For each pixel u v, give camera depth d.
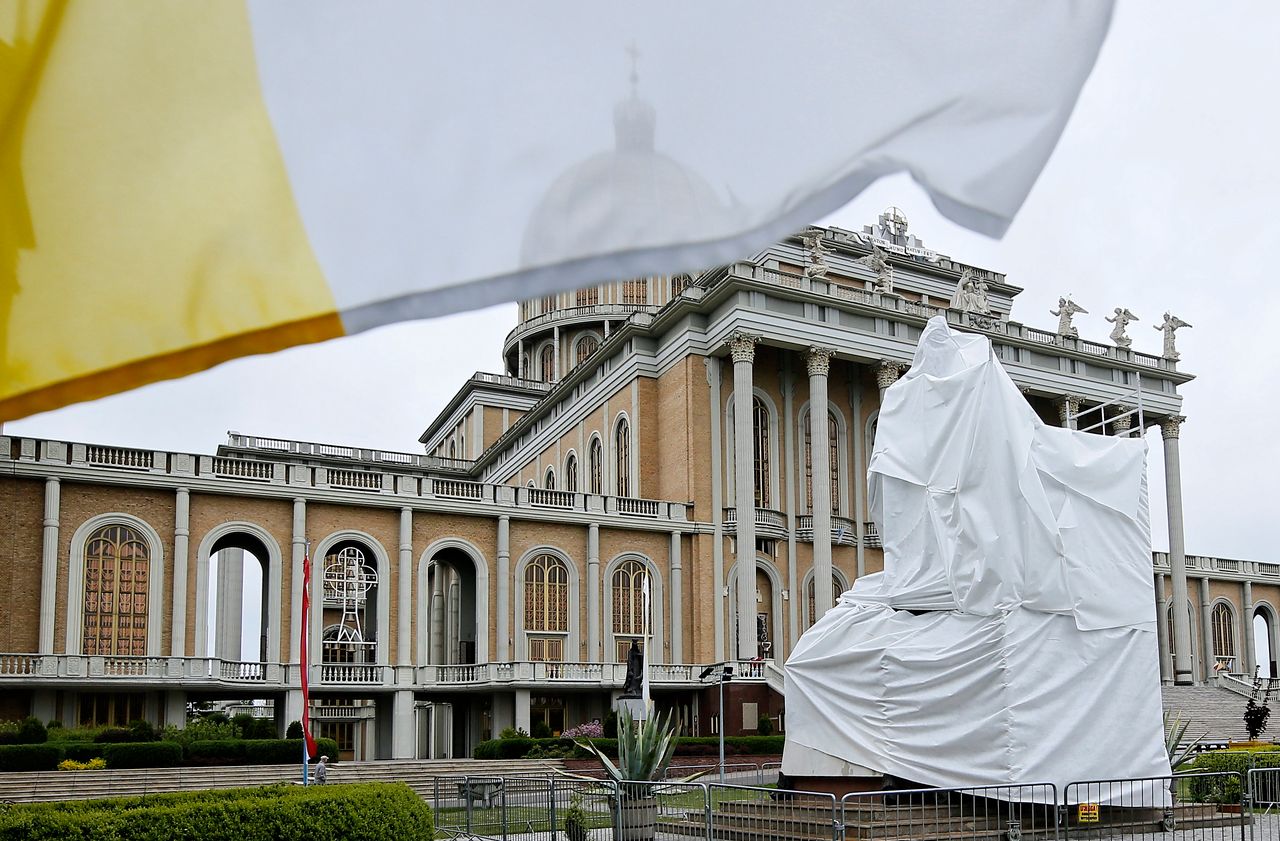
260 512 51.22
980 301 68.69
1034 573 19.62
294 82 3.50
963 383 20.88
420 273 3.44
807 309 61.28
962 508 20.14
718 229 3.43
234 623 91.31
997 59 3.45
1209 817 21.00
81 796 36.91
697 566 59.72
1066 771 19.27
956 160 3.41
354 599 81.56
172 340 3.48
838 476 65.88
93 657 45.41
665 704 58.22
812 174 3.44
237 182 3.49
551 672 53.41
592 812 21.61
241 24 3.52
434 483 55.19
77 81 3.50
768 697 54.91
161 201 3.50
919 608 20.98
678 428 62.03
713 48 3.50
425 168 3.46
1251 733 53.62
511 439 86.69
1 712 44.69
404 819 18.89
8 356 3.49
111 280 3.50
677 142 3.47
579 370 72.44
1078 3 3.41
